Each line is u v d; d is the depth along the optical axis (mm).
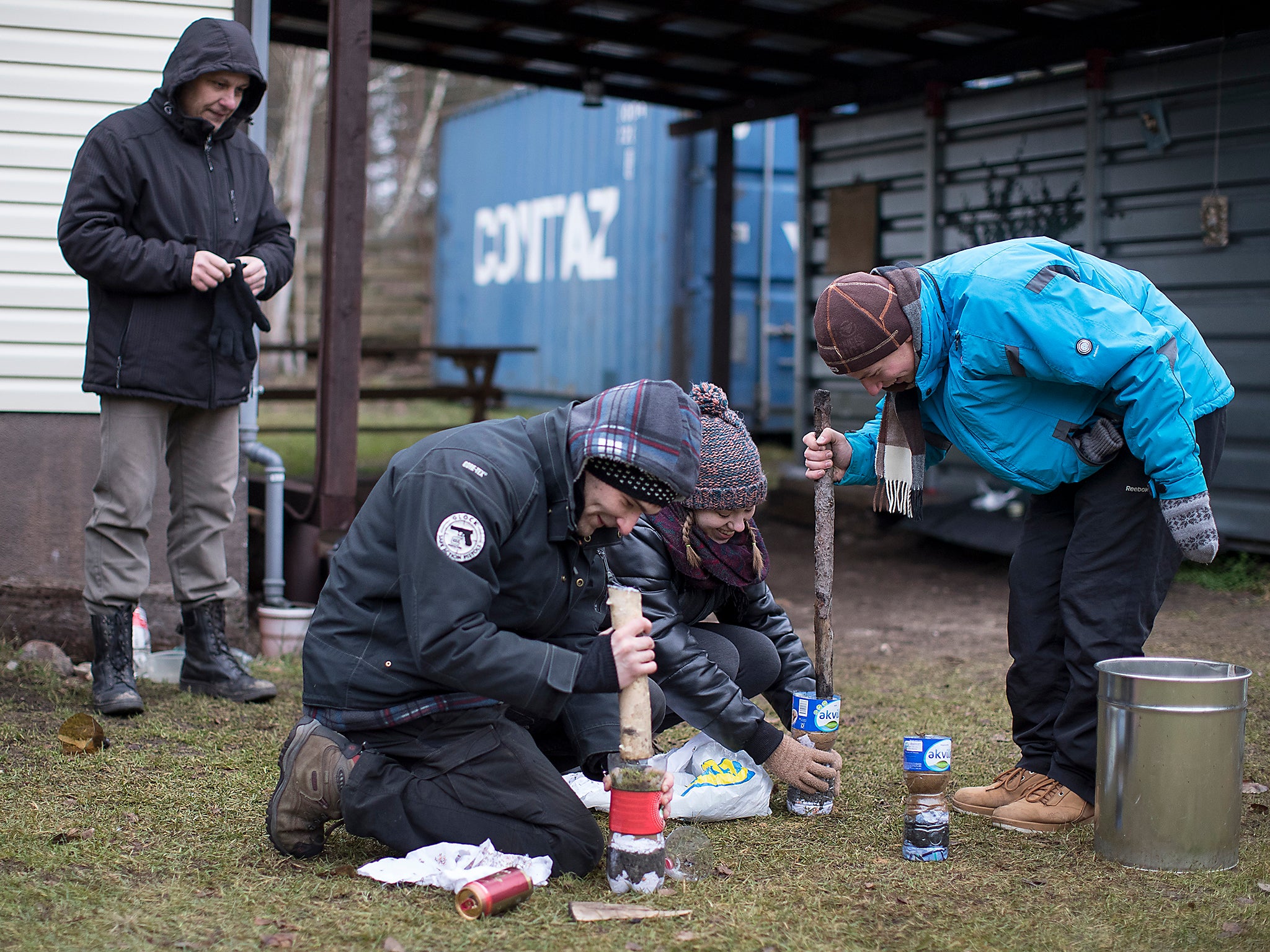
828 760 3055
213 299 3877
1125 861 2725
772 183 11641
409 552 2365
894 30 7953
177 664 4473
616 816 2506
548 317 14539
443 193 17656
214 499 4074
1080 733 2965
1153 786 2682
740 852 2785
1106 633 2912
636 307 12492
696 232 11633
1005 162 7531
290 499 5738
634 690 2455
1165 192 6711
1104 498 2895
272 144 25359
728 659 3086
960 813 3129
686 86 9477
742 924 2355
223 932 2273
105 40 4742
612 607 2430
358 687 2506
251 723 3803
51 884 2467
